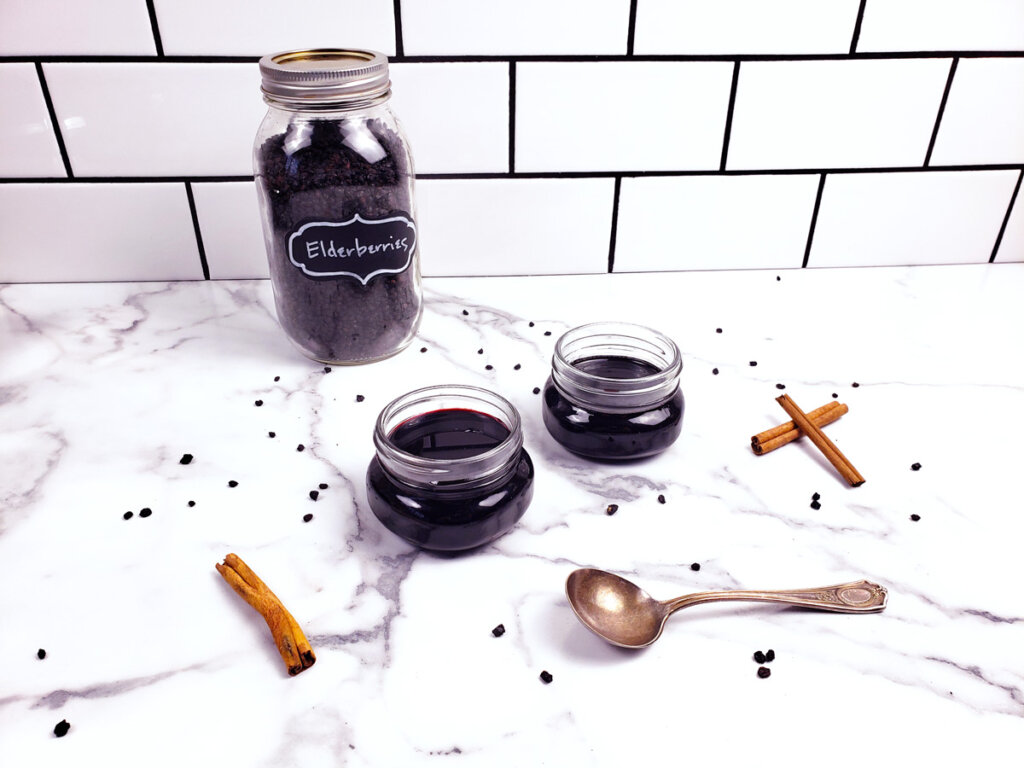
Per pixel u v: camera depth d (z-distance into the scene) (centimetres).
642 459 43
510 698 31
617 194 57
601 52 51
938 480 41
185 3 48
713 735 29
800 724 30
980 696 31
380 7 49
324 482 41
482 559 37
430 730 29
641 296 58
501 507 36
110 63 49
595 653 32
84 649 32
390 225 46
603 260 60
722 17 51
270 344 52
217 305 56
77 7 47
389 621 34
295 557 37
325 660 32
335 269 46
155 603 34
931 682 31
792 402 44
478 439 39
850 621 34
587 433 41
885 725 30
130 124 52
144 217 55
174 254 57
